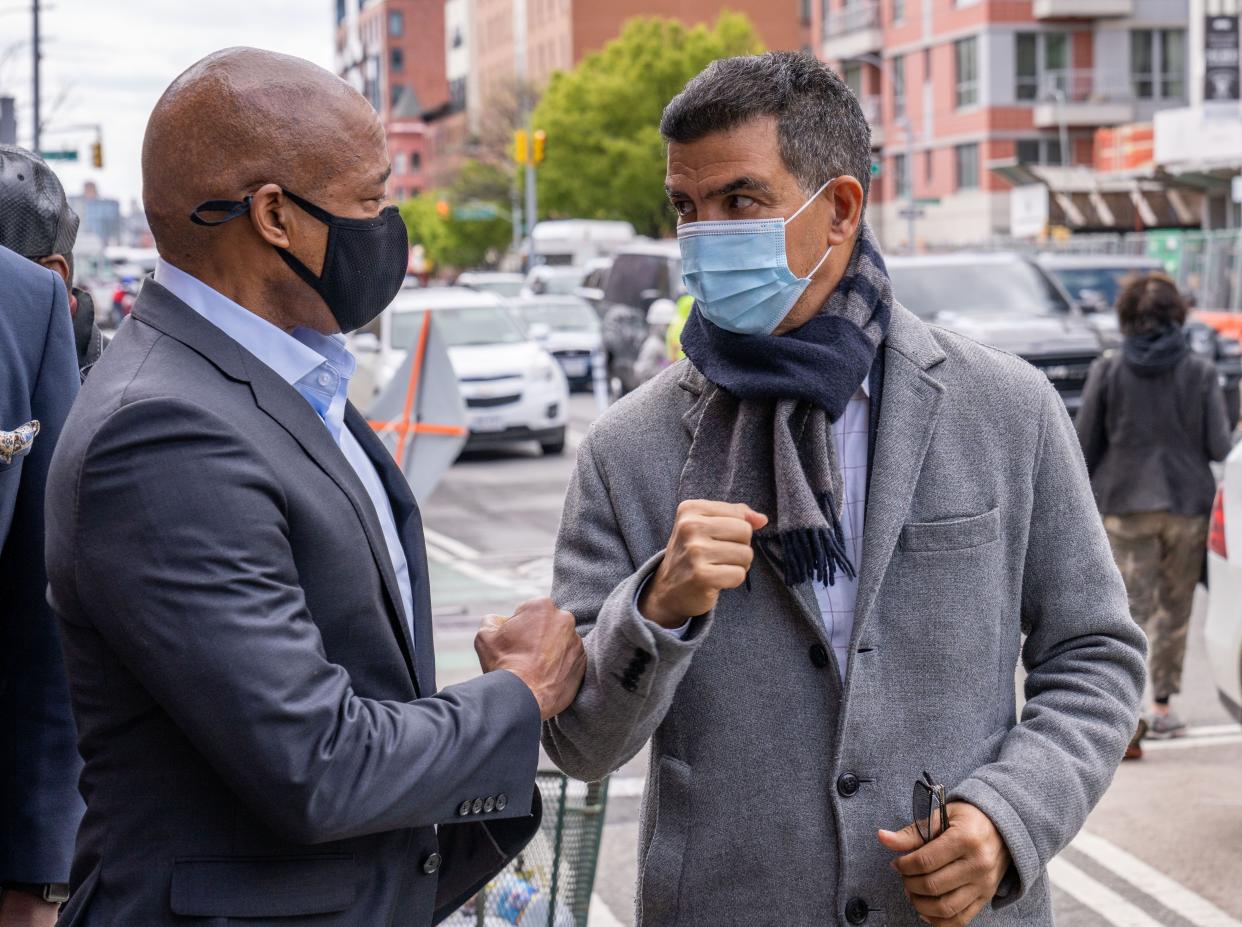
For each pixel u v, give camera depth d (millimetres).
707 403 2189
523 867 3254
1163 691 6527
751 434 2135
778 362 2105
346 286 1931
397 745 1777
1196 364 6582
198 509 1715
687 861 2148
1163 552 6594
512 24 95625
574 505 2297
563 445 17922
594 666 2014
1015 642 2229
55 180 2957
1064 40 48969
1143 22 48656
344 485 1870
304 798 1701
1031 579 2238
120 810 1796
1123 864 5016
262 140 1860
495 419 17297
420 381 8633
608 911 4695
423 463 8641
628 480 2236
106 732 1804
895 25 54344
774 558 2104
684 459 2219
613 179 53688
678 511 1979
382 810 1763
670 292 20156
